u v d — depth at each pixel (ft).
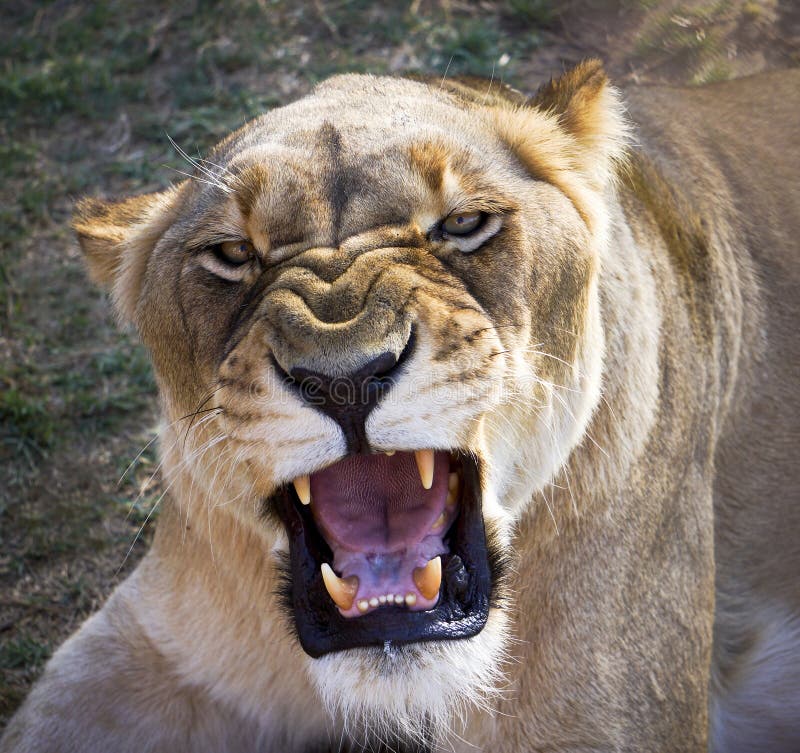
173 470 18.38
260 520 16.84
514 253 15.88
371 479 16.19
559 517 17.75
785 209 24.35
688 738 18.98
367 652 14.96
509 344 15.65
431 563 14.94
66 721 19.61
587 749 17.85
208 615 19.29
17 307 31.50
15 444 28.09
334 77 18.75
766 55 35.65
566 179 17.34
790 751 22.21
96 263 18.56
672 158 22.84
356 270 14.65
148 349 17.72
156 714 19.98
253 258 15.97
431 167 15.58
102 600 24.89
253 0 40.29
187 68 38.81
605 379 17.95
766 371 23.18
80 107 37.65
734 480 22.71
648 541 18.75
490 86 20.86
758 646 22.36
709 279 21.57
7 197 35.06
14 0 42.68
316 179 15.62
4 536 26.16
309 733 20.35
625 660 18.19
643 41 36.65
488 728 18.19
